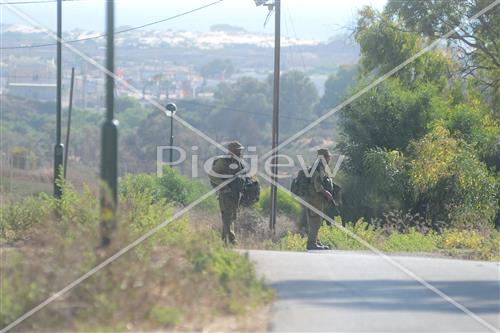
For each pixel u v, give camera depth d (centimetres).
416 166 10725
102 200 3459
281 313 3347
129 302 3095
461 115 12350
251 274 3806
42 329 3062
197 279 3447
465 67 14462
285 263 4684
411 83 14250
